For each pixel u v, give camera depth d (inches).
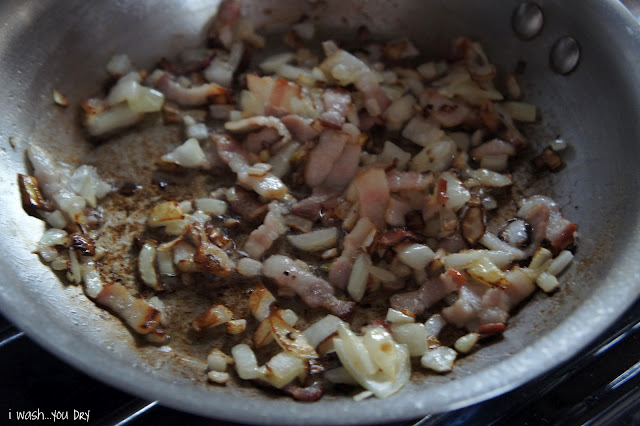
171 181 11.7
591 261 9.8
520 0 11.8
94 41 11.9
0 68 10.6
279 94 12.3
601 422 9.3
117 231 11.0
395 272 10.7
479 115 12.4
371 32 13.4
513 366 8.2
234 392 9.2
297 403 8.4
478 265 10.4
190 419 9.2
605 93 10.9
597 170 10.8
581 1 11.0
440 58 13.2
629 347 9.9
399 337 9.8
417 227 11.1
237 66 13.0
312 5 13.2
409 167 11.9
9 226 10.0
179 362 9.6
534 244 10.8
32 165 10.9
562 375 9.6
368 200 11.1
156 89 12.5
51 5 11.1
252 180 11.4
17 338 9.7
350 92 12.7
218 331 10.1
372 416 7.8
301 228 11.1
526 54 12.2
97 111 11.9
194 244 10.7
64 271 10.2
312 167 11.6
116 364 8.0
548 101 12.0
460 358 9.6
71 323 9.6
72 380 9.4
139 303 10.0
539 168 11.7
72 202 10.9
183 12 12.6
